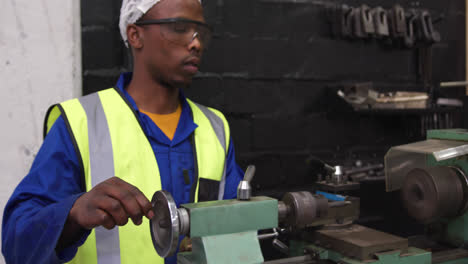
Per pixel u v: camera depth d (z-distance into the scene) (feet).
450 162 3.87
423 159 4.12
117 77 5.14
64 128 3.21
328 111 6.33
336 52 6.39
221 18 5.65
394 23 6.49
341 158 6.44
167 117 3.74
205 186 3.65
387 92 6.40
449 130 3.99
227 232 2.33
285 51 6.06
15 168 4.61
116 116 3.43
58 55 4.74
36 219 2.49
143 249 3.22
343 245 3.17
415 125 6.86
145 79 3.61
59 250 2.62
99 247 3.11
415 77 7.01
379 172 5.99
